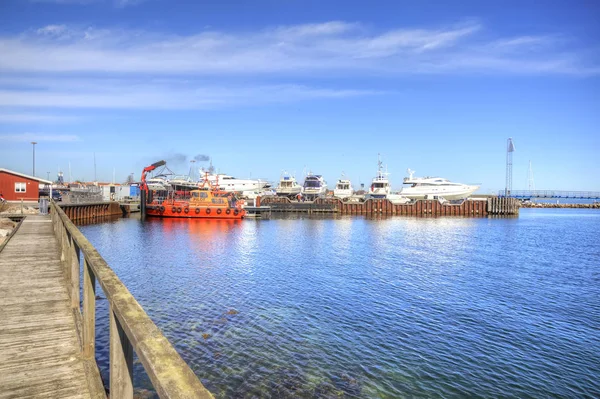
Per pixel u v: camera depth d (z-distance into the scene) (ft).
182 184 209.87
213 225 147.64
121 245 90.58
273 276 60.59
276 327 37.60
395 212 244.83
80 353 16.25
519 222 202.90
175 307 42.86
